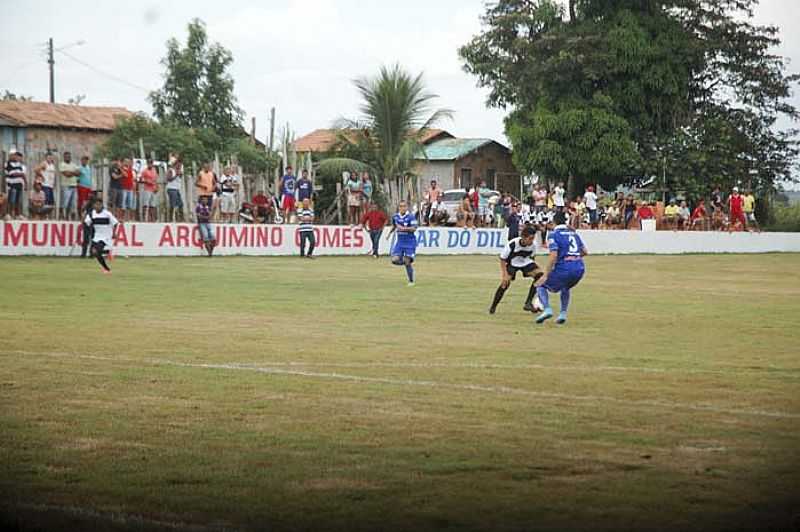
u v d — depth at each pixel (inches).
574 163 2576.3
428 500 346.9
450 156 3120.1
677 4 2603.3
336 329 775.1
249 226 1729.8
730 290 1249.4
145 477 367.9
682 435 437.1
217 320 815.1
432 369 592.4
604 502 347.9
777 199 2664.9
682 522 330.0
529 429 442.3
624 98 2600.9
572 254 834.2
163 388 519.2
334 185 2044.8
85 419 449.7
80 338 692.7
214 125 2593.5
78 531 316.5
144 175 1660.9
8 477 366.6
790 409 492.1
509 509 339.6
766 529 325.1
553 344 715.4
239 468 379.6
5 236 1491.1
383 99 2142.0
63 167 1574.8
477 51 2775.6
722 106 2650.1
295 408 476.4
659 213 2384.4
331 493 353.1
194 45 2598.4
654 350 693.9
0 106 2423.7
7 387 517.0
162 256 1630.2
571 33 2640.3
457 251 1995.6
